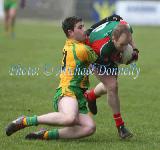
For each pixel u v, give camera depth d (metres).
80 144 15.01
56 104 15.36
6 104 21.36
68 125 14.83
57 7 85.88
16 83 26.70
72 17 15.54
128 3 74.94
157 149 14.74
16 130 15.22
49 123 14.85
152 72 31.62
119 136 16.14
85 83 15.47
